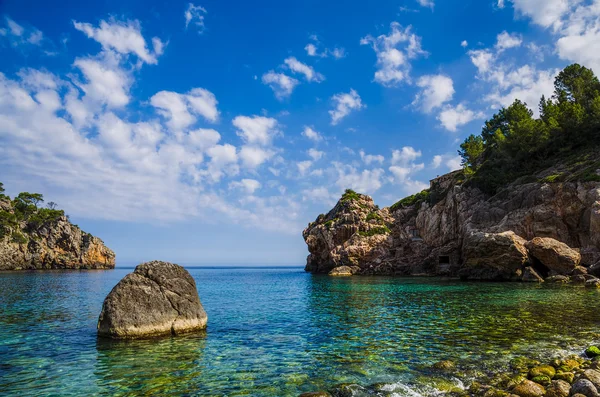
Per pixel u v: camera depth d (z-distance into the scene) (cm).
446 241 8438
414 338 1825
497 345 1627
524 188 6372
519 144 7656
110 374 1312
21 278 7881
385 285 5416
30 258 13175
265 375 1296
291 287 5581
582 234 5359
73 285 5941
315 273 11062
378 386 1152
